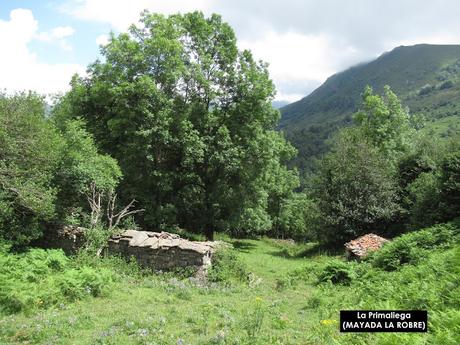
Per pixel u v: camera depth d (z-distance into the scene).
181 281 16.70
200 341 8.62
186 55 33.34
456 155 24.38
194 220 35.19
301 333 9.22
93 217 19.98
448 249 15.77
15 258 15.02
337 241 31.08
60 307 11.78
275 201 59.28
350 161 30.81
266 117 34.97
